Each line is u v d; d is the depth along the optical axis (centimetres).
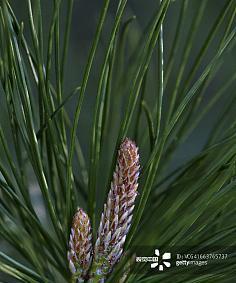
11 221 49
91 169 46
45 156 51
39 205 55
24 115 46
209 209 47
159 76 45
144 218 49
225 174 45
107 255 46
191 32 49
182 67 49
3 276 54
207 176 46
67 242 46
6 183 46
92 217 46
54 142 46
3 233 48
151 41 43
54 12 44
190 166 49
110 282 46
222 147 49
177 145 51
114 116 54
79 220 45
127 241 46
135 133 50
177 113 44
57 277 50
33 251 49
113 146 54
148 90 58
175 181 49
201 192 48
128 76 54
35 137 45
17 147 47
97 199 52
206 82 50
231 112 53
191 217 46
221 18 47
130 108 44
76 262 46
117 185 45
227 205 48
